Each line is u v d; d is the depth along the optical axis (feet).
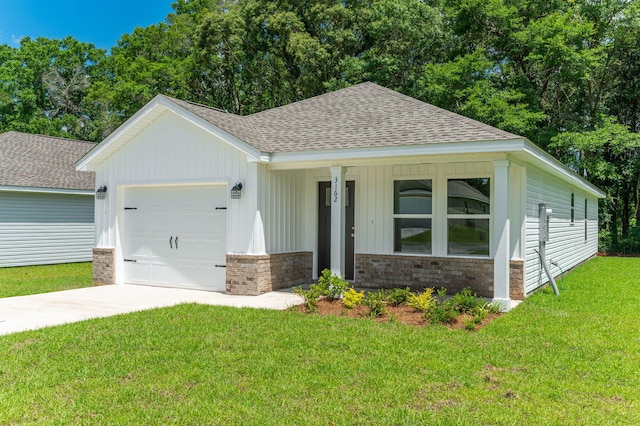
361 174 37.01
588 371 17.66
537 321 25.48
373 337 21.74
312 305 27.99
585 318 26.40
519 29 82.33
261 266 33.73
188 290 36.40
